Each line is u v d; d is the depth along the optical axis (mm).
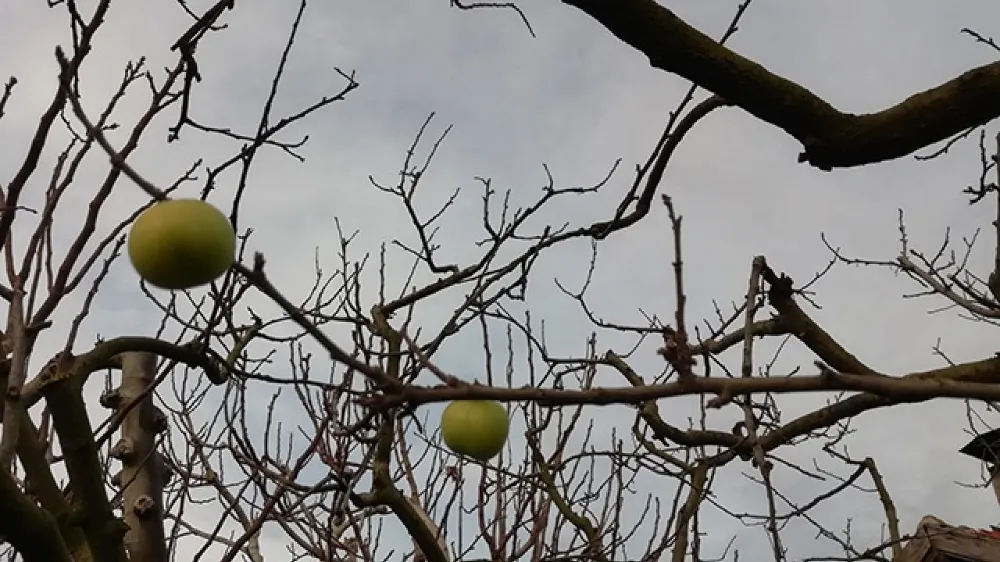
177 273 2105
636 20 2957
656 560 5961
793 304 4309
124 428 4520
